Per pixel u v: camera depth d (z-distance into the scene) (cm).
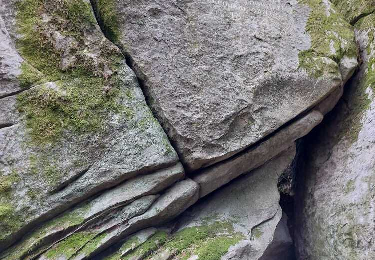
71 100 231
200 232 246
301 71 280
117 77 245
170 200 239
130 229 229
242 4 289
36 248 212
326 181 296
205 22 273
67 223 218
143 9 262
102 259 221
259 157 274
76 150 226
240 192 277
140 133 239
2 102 222
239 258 238
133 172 232
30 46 233
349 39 303
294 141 294
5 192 212
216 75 262
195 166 249
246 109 261
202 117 251
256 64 273
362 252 251
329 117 314
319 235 290
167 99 250
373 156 261
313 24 301
